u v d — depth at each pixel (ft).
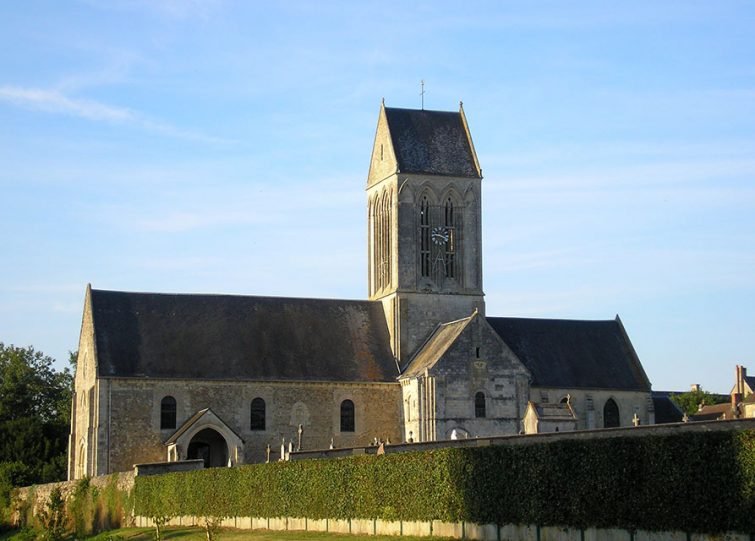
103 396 418.92
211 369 433.48
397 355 459.32
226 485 325.42
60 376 611.88
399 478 253.85
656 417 501.97
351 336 461.37
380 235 481.46
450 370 431.43
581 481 206.39
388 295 468.75
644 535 193.98
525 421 426.10
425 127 481.46
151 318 442.50
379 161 484.33
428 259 469.98
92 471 414.00
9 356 607.37
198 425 416.67
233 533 300.20
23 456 527.81
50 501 408.67
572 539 207.92
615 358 478.59
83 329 450.71
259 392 436.35
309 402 441.27
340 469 275.80
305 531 287.07
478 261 475.31
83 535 376.27
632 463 196.75
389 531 256.52
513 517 220.84
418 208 470.80
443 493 239.71
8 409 588.50
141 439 420.77
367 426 445.37
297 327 457.27
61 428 554.05
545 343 474.90
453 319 468.75
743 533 177.99
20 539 389.19
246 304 458.91
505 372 437.58
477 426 431.43
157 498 357.61
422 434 428.15
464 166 478.59
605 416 466.29
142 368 425.69
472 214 476.95
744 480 177.99
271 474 304.91
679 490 187.93
